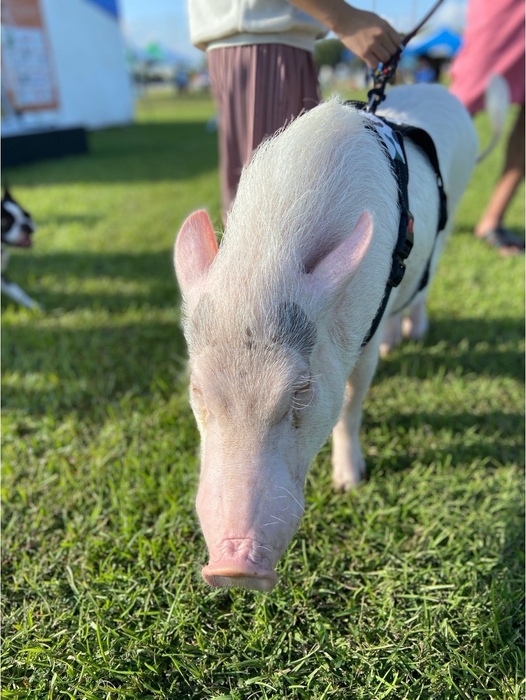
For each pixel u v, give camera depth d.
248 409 0.47
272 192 0.55
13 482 0.86
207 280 0.52
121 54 6.29
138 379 1.12
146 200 2.46
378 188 0.63
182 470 0.85
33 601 0.68
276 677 0.58
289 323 0.48
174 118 7.20
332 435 0.84
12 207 1.42
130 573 0.70
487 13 1.43
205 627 0.65
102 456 0.90
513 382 1.07
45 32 4.73
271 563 0.46
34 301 1.44
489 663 0.60
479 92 1.48
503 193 1.65
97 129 5.78
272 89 0.78
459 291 1.43
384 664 0.60
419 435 0.94
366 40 0.70
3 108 4.17
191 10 0.83
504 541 0.73
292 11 0.74
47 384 1.09
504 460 0.89
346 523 0.78
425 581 0.69
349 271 0.50
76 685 0.59
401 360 1.15
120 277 1.57
